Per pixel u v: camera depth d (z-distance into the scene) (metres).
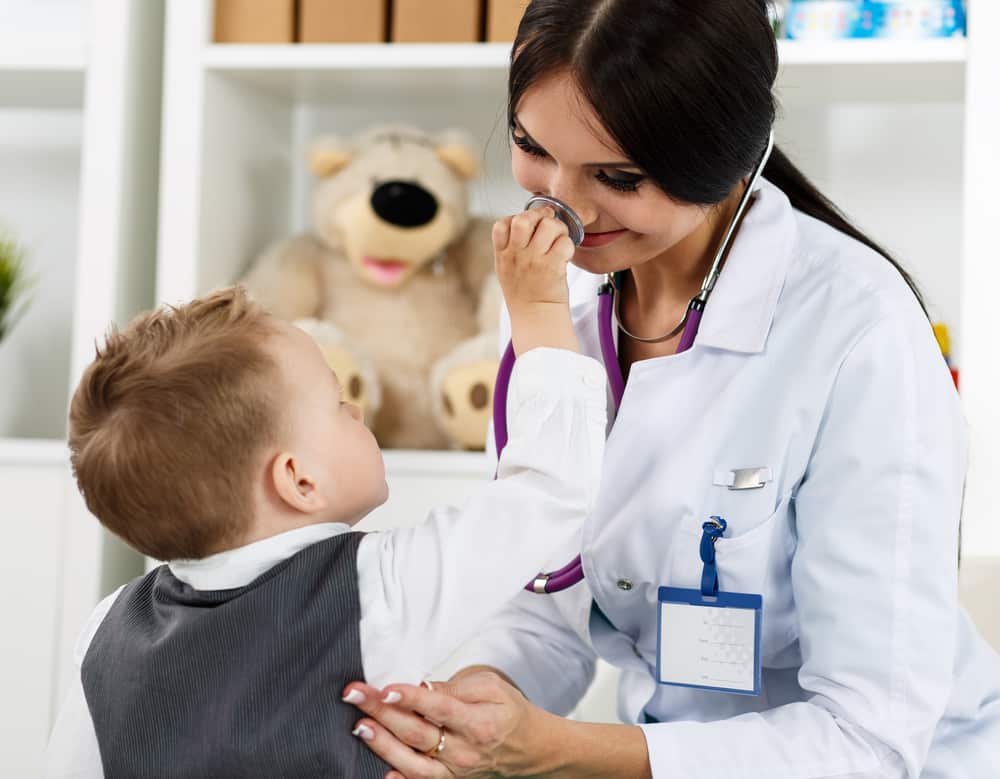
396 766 0.87
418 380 1.84
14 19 2.15
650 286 1.13
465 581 0.89
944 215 1.92
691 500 1.02
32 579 1.75
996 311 1.60
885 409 0.95
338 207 1.82
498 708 0.92
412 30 1.79
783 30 1.80
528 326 0.98
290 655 0.86
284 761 0.84
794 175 1.15
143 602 0.96
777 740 0.95
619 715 1.22
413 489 1.72
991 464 1.59
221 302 0.97
